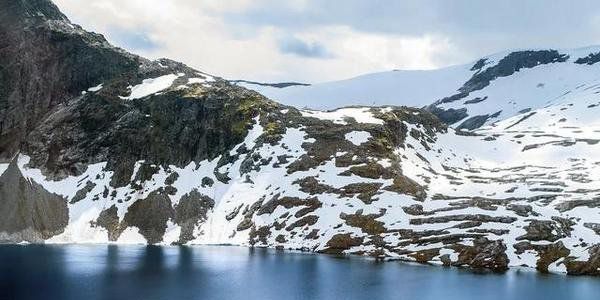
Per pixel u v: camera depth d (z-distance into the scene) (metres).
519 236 145.12
